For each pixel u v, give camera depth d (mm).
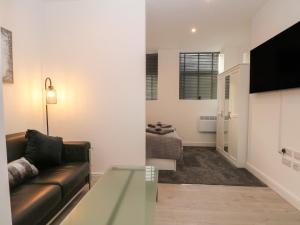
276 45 2502
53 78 3080
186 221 1998
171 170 3439
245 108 3561
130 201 1675
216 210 2199
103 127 3098
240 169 3533
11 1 2428
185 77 5633
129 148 3098
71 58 3055
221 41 4699
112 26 2998
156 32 4125
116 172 2295
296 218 2053
